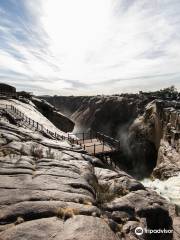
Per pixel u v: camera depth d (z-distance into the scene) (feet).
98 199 22.54
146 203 22.65
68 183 23.22
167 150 89.86
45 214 16.49
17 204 17.47
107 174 31.94
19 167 26.21
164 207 23.02
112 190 25.63
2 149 33.53
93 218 16.60
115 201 22.33
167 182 61.00
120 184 27.40
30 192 19.86
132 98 252.42
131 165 157.38
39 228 14.64
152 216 21.20
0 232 14.24
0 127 50.03
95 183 26.43
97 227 15.35
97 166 39.40
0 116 69.51
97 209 18.40
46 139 50.55
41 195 19.48
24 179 22.81
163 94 219.61
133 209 21.22
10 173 24.08
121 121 240.73
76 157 38.42
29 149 36.65
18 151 34.55
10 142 39.27
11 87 185.26
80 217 16.40
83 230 14.66
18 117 84.89
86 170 29.55
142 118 172.24
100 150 55.01
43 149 39.27
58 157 35.50
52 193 20.17
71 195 20.29
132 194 24.29
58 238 13.65
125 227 18.10
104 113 265.34
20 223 15.25
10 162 27.73
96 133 71.10
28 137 47.93
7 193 19.36
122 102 253.85
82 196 20.51
